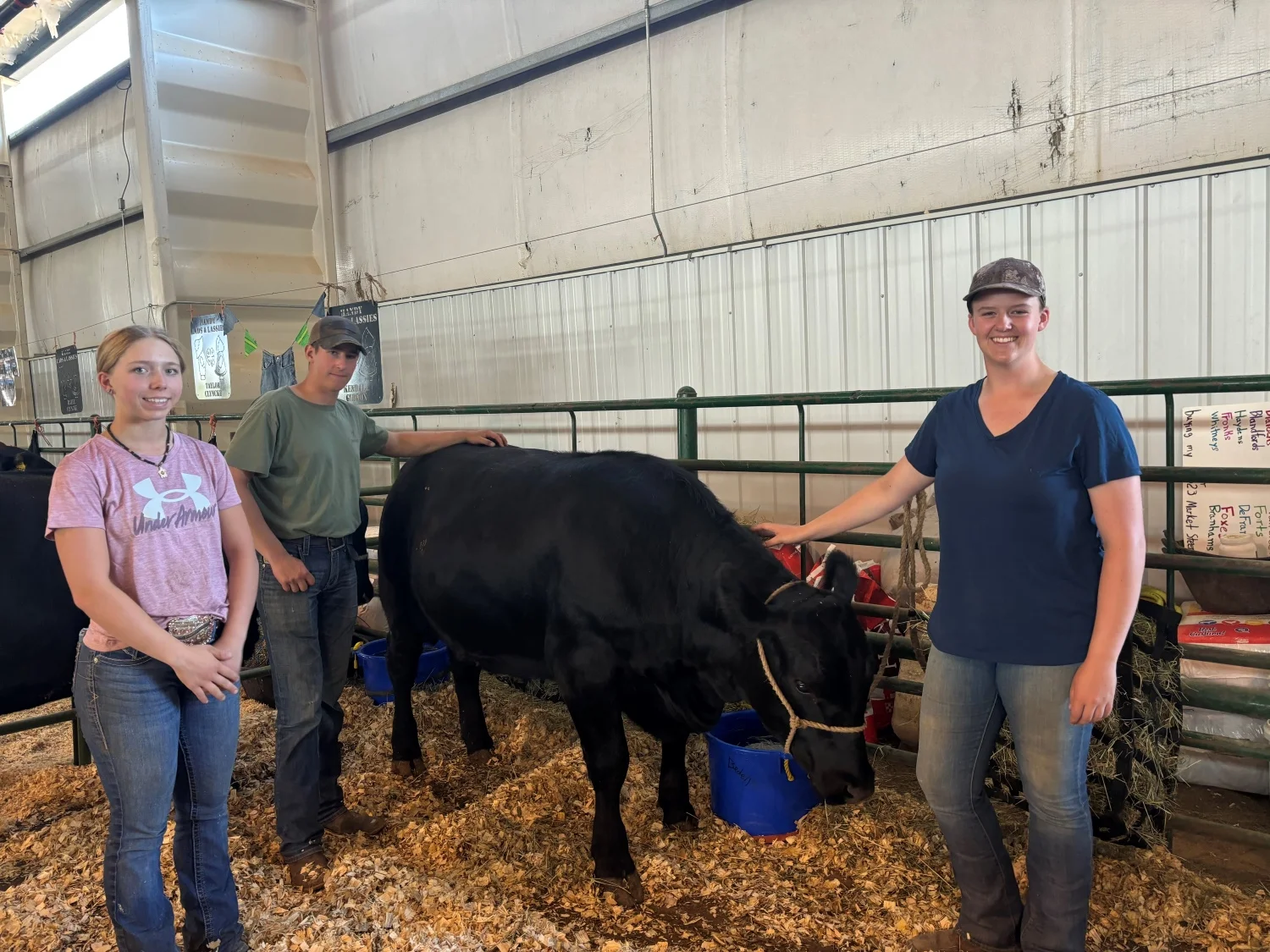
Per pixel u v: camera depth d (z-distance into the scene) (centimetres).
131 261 841
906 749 327
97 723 180
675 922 224
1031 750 180
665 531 237
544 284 579
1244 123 337
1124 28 357
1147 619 238
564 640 243
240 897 235
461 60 597
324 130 685
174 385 182
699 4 475
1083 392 172
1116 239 369
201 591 186
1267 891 225
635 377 541
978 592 182
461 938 212
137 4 579
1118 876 229
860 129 435
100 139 834
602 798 238
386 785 309
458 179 621
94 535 173
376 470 709
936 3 403
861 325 445
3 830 289
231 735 197
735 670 220
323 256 694
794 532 234
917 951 205
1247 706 235
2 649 262
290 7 665
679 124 500
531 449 303
